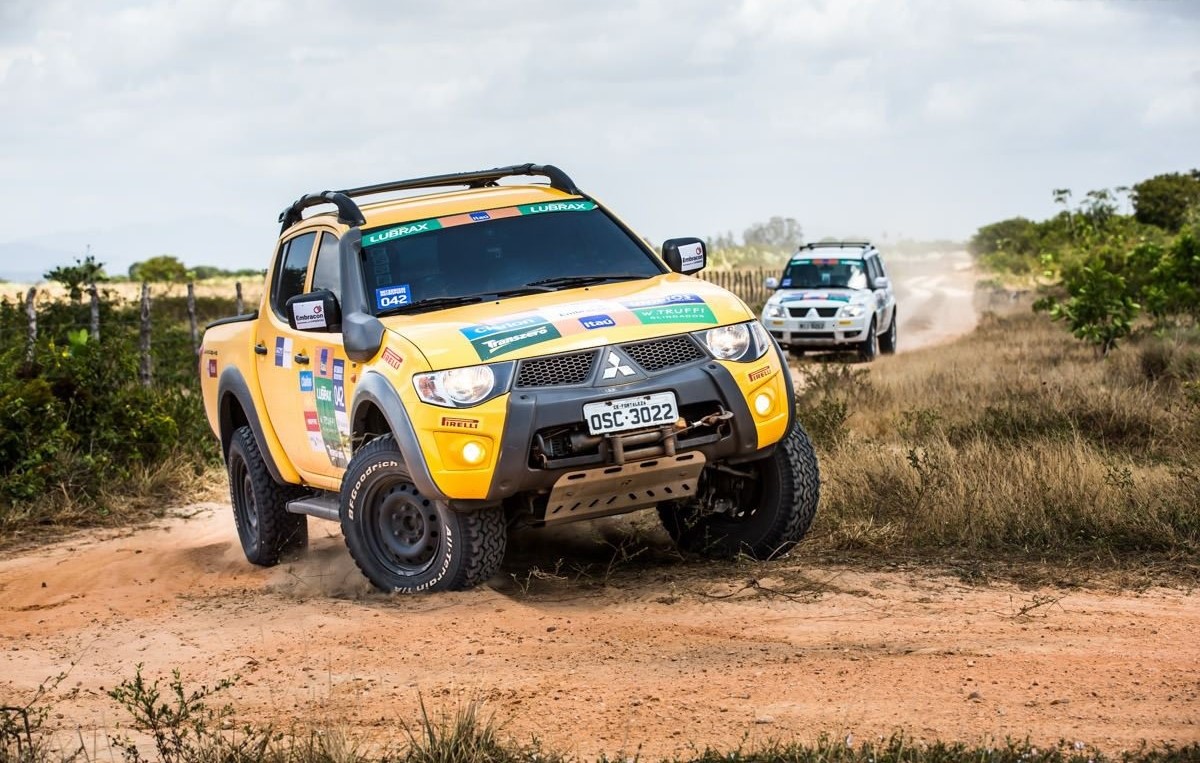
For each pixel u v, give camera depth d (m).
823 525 10.73
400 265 10.03
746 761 5.68
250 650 8.24
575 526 11.48
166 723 6.62
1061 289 50.81
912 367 25.09
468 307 9.70
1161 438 14.00
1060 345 27.92
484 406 8.66
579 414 8.66
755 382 9.22
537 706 6.72
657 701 6.69
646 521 11.35
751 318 9.59
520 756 5.88
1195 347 20.61
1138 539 9.91
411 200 11.17
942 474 11.31
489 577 9.23
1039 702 6.39
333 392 10.21
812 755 5.62
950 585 9.00
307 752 6.00
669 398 8.86
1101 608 8.28
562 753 5.98
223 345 12.47
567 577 9.61
